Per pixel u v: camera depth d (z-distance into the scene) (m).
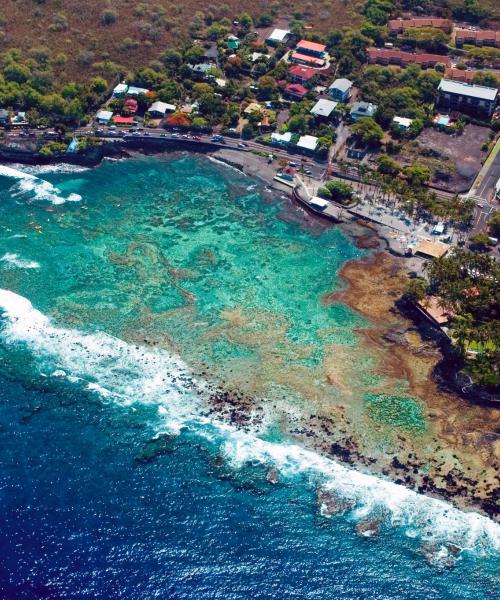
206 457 158.62
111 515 146.88
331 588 136.88
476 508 149.50
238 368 179.00
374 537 145.00
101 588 134.38
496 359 172.38
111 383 174.88
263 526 146.38
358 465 157.50
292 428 165.12
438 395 172.62
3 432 162.75
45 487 151.50
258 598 134.50
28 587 133.62
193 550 141.50
